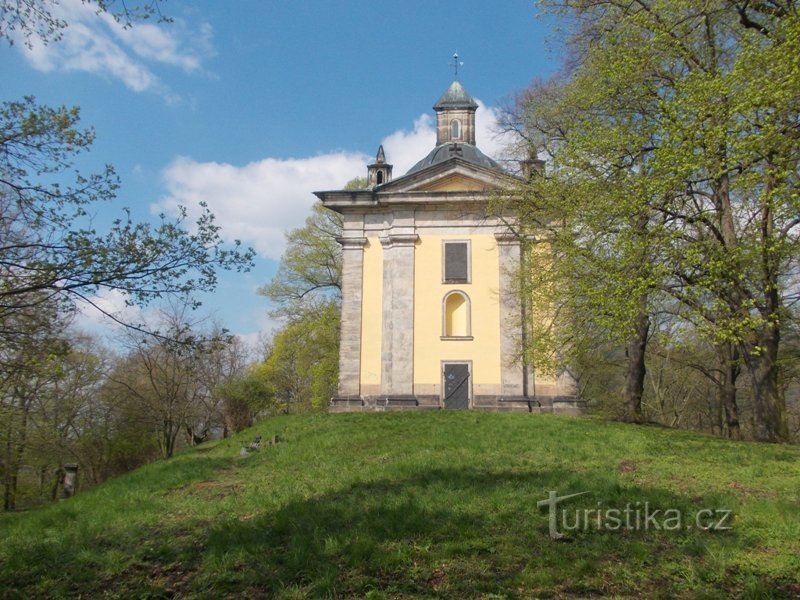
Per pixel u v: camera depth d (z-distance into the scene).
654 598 7.64
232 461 18.56
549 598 7.69
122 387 45.59
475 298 34.34
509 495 11.49
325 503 11.55
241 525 10.41
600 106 20.48
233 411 41.66
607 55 19.78
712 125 15.93
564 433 19.52
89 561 9.57
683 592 7.81
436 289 34.53
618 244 17.00
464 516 10.34
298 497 12.37
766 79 14.75
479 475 13.38
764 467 14.33
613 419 26.77
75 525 11.98
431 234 35.12
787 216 16.69
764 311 20.61
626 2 21.11
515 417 24.56
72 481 24.86
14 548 10.44
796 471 13.86
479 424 22.39
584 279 18.91
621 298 17.28
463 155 40.34
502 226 34.41
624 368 37.78
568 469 14.20
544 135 28.45
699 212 17.83
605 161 18.62
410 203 34.97
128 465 50.62
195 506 12.63
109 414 47.34
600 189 18.19
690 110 16.38
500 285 34.25
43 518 12.68
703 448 16.95
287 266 48.72
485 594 7.79
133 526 11.33
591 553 8.85
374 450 17.81
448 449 17.31
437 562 8.66
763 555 8.71
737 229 19.91
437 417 25.05
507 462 15.13
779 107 14.84
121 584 8.75
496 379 33.53
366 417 25.89
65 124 12.57
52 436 41.81
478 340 33.94
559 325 23.64
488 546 9.15
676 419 47.97
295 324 49.06
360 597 7.82
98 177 13.02
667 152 16.16
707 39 19.20
